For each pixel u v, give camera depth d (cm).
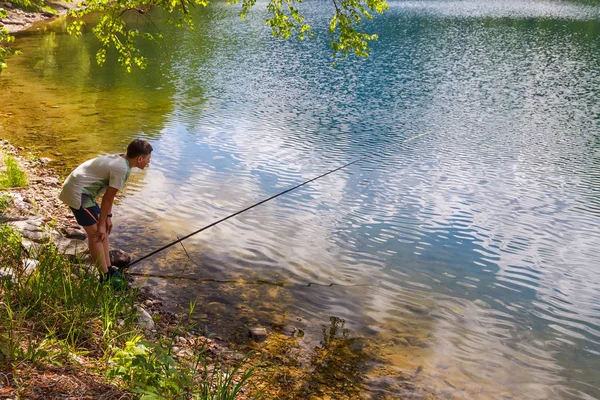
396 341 548
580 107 1831
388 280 686
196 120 1520
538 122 1633
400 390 466
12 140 1193
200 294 620
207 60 2716
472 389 476
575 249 802
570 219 916
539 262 755
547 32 4003
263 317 580
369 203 957
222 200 930
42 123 1373
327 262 725
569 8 6012
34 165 1020
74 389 350
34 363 369
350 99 1923
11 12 3772
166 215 846
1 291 480
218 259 712
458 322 594
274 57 2870
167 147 1239
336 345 533
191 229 800
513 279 704
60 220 773
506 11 5666
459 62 2791
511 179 1119
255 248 752
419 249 782
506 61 2825
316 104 1823
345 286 663
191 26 965
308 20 4759
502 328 587
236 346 518
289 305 610
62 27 3575
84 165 567
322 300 626
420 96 1995
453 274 710
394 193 1013
